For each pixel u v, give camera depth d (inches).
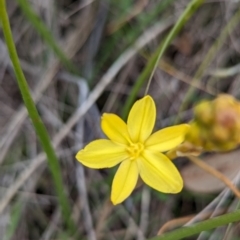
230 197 9.6
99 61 11.2
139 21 11.0
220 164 9.9
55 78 11.1
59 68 11.0
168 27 11.2
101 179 10.8
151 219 10.5
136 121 8.1
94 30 11.2
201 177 9.9
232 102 7.5
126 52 10.8
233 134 7.5
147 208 10.4
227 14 11.1
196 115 7.7
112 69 10.6
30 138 10.9
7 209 10.6
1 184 10.7
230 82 11.0
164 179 8.0
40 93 10.9
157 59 9.1
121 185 8.1
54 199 10.8
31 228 10.7
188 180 10.0
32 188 10.7
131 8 11.1
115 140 8.1
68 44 11.1
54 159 8.9
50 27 11.1
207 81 11.0
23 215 10.7
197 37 11.2
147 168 8.1
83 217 10.5
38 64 11.2
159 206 10.6
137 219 10.6
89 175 10.8
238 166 9.8
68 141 10.9
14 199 10.7
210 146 7.7
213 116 7.5
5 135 10.8
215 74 10.9
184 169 10.0
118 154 8.1
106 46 11.1
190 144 7.8
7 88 11.2
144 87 11.1
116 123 8.1
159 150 8.1
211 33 11.2
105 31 11.1
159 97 11.0
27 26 11.2
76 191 10.8
